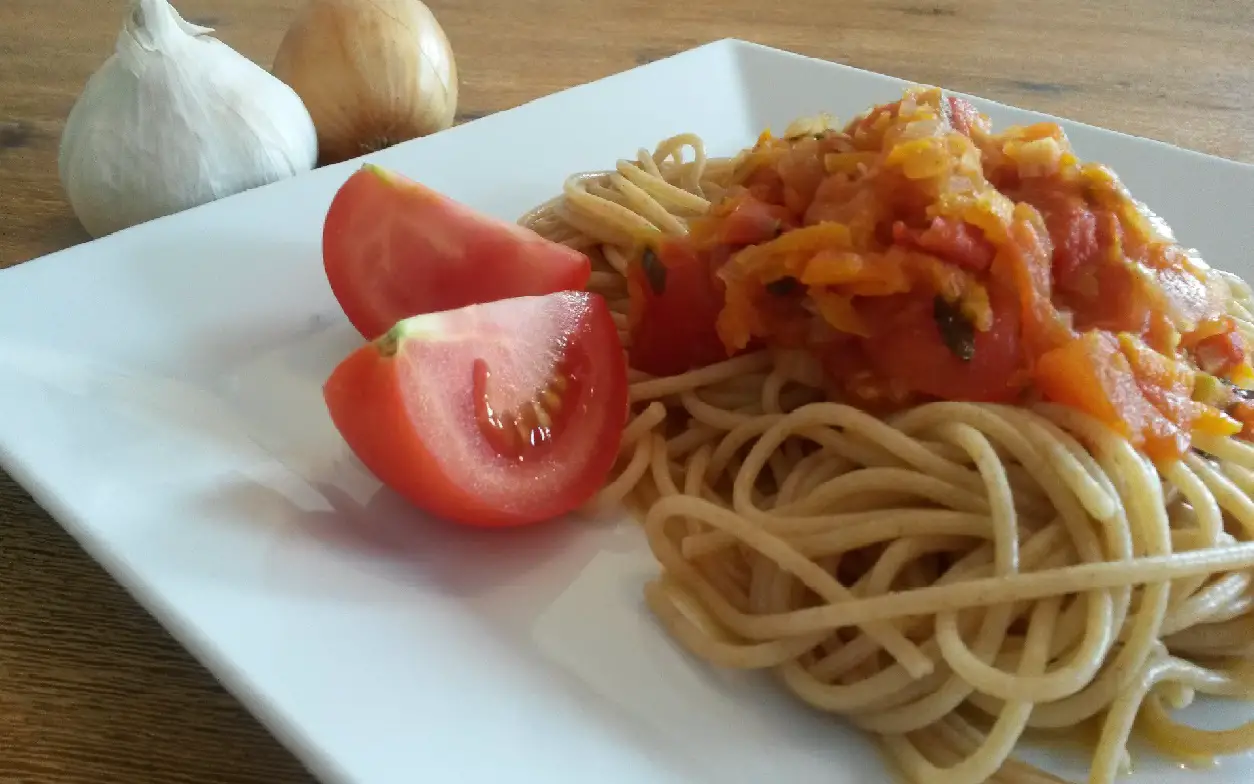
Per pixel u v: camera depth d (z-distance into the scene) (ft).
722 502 0.63
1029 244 0.56
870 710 0.51
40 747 0.44
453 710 0.45
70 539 0.53
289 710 0.42
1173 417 0.56
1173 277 0.62
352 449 0.55
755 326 0.62
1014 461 0.57
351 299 0.67
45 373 0.57
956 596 0.50
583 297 0.62
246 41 1.14
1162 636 0.53
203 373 0.62
